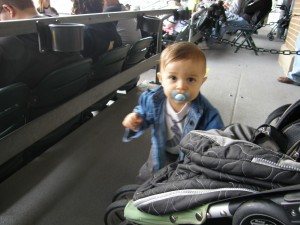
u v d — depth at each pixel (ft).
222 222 3.46
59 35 4.57
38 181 5.69
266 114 9.36
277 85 12.51
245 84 12.44
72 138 7.26
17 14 6.03
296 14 15.33
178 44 3.80
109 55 7.14
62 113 5.78
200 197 3.07
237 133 3.77
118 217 4.25
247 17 19.49
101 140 7.26
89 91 6.69
